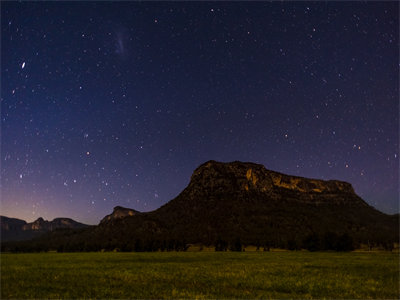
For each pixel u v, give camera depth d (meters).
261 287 27.52
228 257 78.88
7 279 32.78
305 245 120.69
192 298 22.25
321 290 26.34
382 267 46.53
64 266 50.38
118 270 42.28
